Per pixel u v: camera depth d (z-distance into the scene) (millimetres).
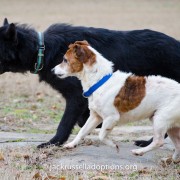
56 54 11883
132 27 36438
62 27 12227
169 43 12438
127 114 10336
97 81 10305
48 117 15961
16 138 12547
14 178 9188
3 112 16016
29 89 19906
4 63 11961
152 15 46156
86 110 12234
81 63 10391
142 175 9789
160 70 12422
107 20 41125
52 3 57406
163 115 10062
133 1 60562
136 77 10312
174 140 10523
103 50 12109
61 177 9359
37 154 10820
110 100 10188
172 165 10430
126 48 12250
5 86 20469
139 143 12219
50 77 11953
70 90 11805
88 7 53438
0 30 11844
